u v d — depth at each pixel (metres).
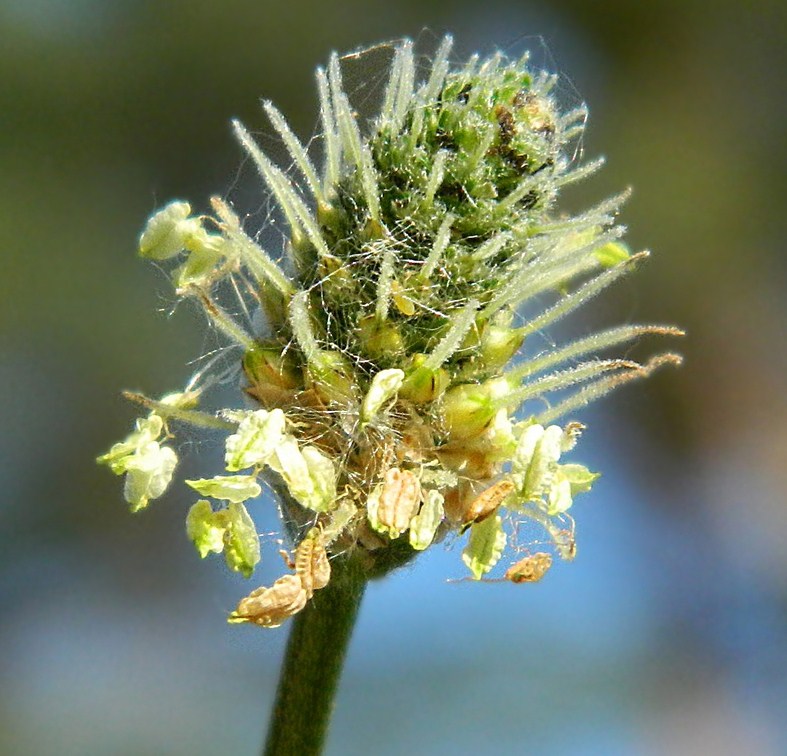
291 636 0.08
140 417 0.08
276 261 0.08
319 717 0.08
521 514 0.08
